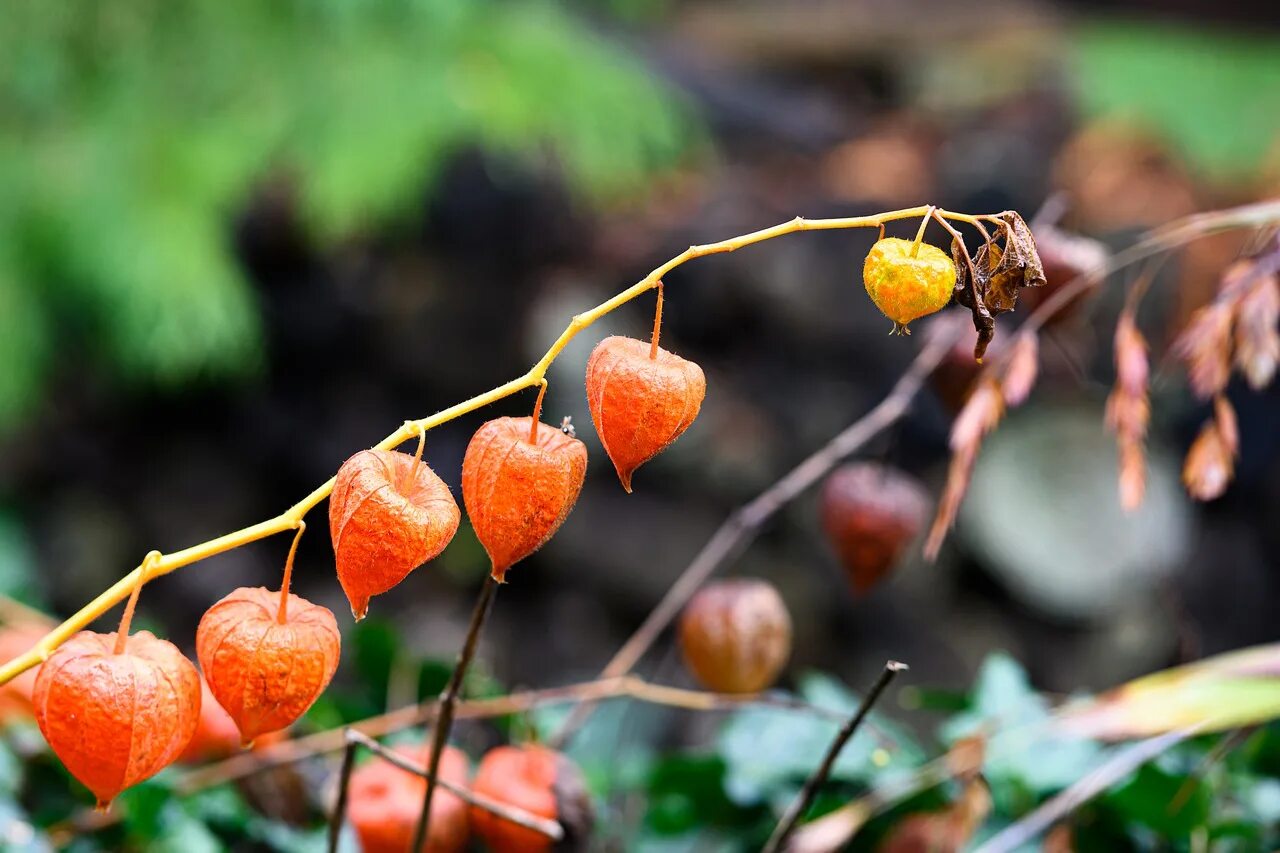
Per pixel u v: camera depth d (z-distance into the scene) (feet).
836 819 4.59
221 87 11.67
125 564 12.41
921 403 11.41
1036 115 13.12
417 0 11.78
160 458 12.56
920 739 11.19
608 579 11.92
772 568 11.76
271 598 3.80
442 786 4.20
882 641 11.68
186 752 4.68
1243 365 4.57
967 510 11.72
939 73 13.91
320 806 4.78
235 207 11.46
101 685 3.70
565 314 11.82
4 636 4.77
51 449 12.34
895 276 3.73
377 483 3.71
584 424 11.97
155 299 10.57
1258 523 12.30
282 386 12.36
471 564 12.41
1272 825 4.85
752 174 12.64
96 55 11.68
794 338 11.62
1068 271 4.56
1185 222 4.55
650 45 14.15
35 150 11.43
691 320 11.74
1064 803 4.42
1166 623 11.96
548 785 4.54
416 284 11.84
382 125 11.31
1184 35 14.93
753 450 11.68
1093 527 11.68
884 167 12.51
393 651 5.21
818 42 14.05
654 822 5.07
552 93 12.06
